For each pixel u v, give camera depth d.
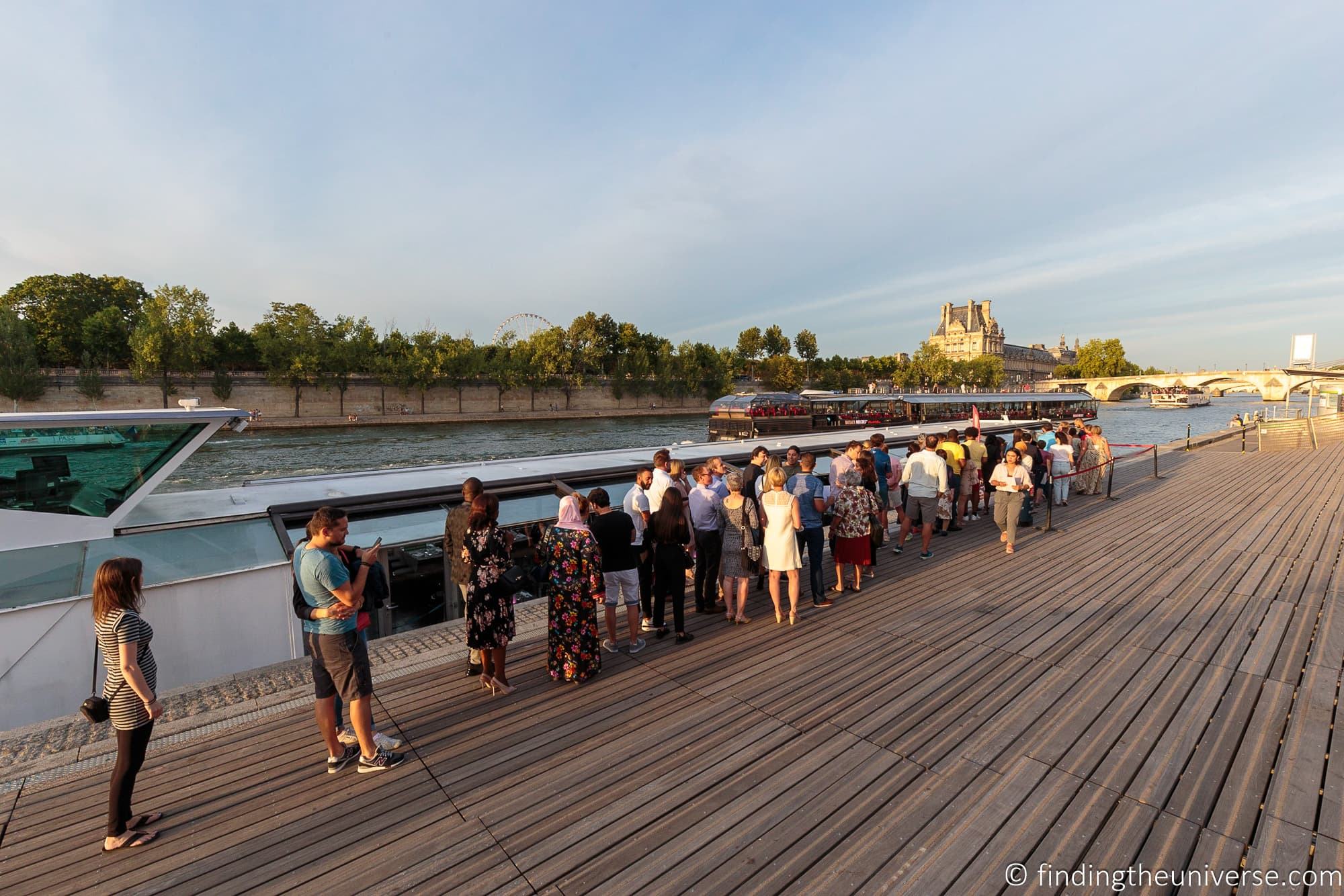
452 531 6.23
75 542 7.30
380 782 4.37
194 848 3.73
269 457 42.59
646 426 76.94
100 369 74.25
